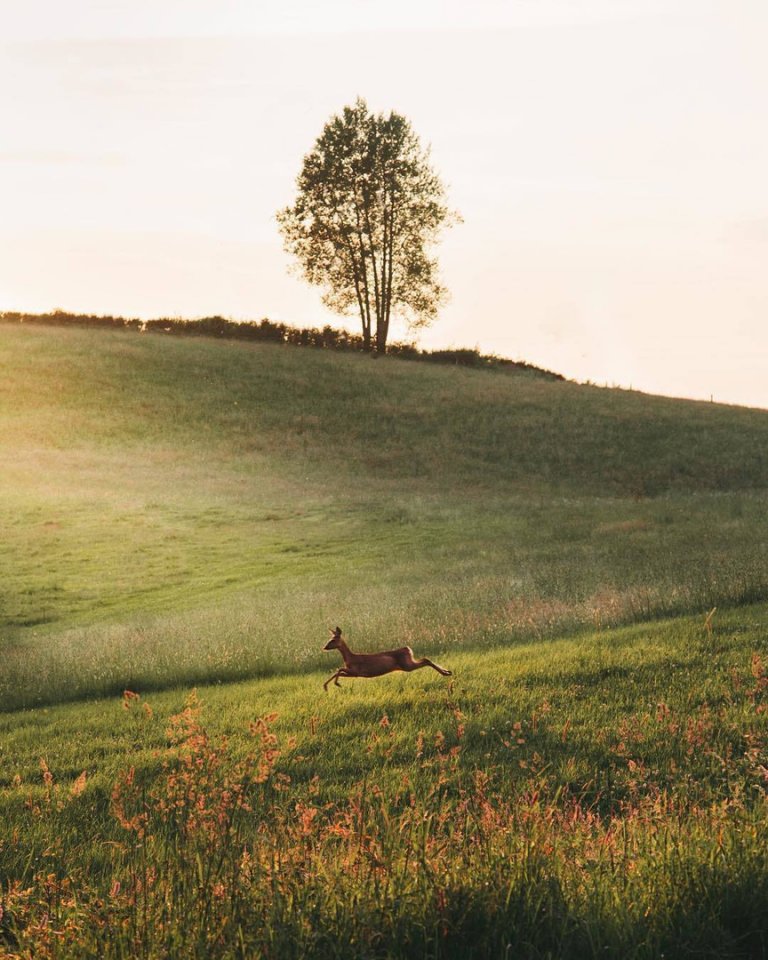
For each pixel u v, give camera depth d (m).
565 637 18.33
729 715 10.79
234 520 41.38
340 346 92.06
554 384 81.25
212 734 12.36
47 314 92.00
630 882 4.75
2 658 21.70
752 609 17.86
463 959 4.27
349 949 4.13
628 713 11.78
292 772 10.32
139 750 12.60
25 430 57.03
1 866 7.23
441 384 75.75
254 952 4.09
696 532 30.69
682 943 4.32
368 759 10.72
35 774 11.74
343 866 4.85
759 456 57.25
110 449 54.81
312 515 42.47
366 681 15.34
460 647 18.44
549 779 9.12
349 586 28.52
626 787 8.52
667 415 67.75
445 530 38.72
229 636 20.97
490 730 11.49
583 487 51.09
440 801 8.59
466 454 57.31
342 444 58.62
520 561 29.23
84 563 34.81
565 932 4.31
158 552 36.22
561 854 5.08
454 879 4.68
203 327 92.00
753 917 4.57
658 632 16.64
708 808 6.30
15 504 42.97
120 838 8.00
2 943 4.61
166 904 4.57
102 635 23.55
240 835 6.73
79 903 4.74
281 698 14.83
